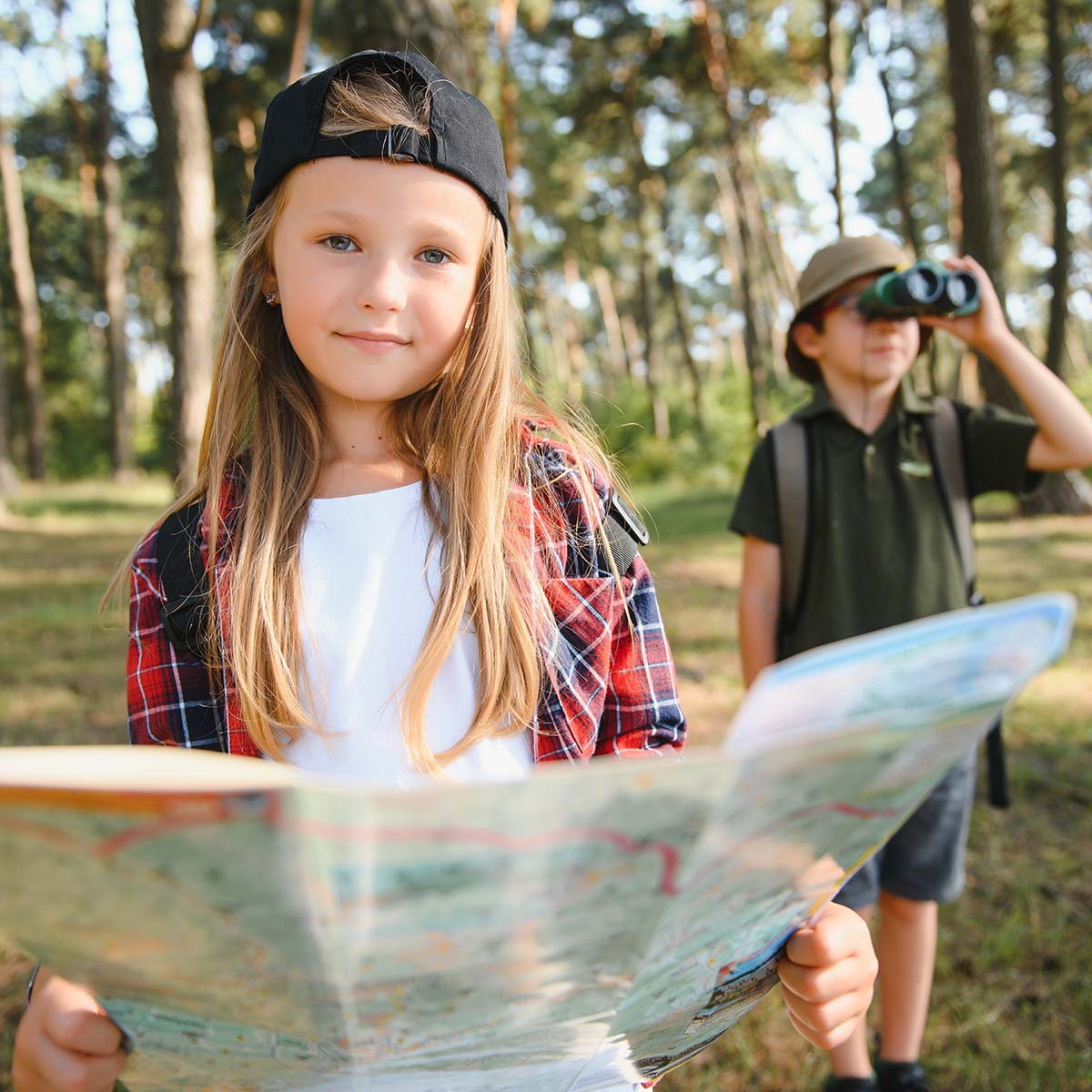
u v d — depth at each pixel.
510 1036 0.73
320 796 0.47
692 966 0.74
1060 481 10.38
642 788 0.51
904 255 2.08
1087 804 3.18
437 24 4.14
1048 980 2.31
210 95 17.03
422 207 1.00
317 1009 0.66
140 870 0.52
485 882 0.55
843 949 0.84
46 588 8.02
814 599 2.05
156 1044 0.76
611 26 20.47
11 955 2.49
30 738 4.06
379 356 1.01
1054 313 11.32
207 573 1.05
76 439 31.39
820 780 0.56
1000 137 21.67
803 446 2.08
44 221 26.70
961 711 0.53
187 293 7.91
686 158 28.05
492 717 1.02
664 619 6.09
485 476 1.07
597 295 49.41
